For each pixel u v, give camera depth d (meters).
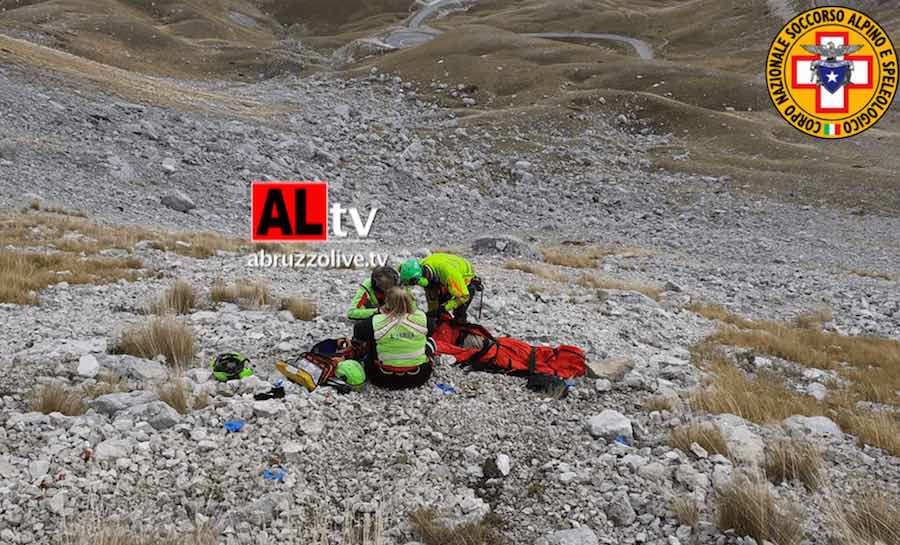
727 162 60.66
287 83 83.88
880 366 12.78
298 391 6.88
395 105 74.62
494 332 10.49
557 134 65.50
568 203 49.81
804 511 5.37
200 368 7.52
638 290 19.56
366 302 7.74
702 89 81.62
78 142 35.16
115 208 28.33
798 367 11.44
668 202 50.59
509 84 82.06
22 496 4.70
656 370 9.02
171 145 39.66
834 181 53.84
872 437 7.20
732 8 146.00
